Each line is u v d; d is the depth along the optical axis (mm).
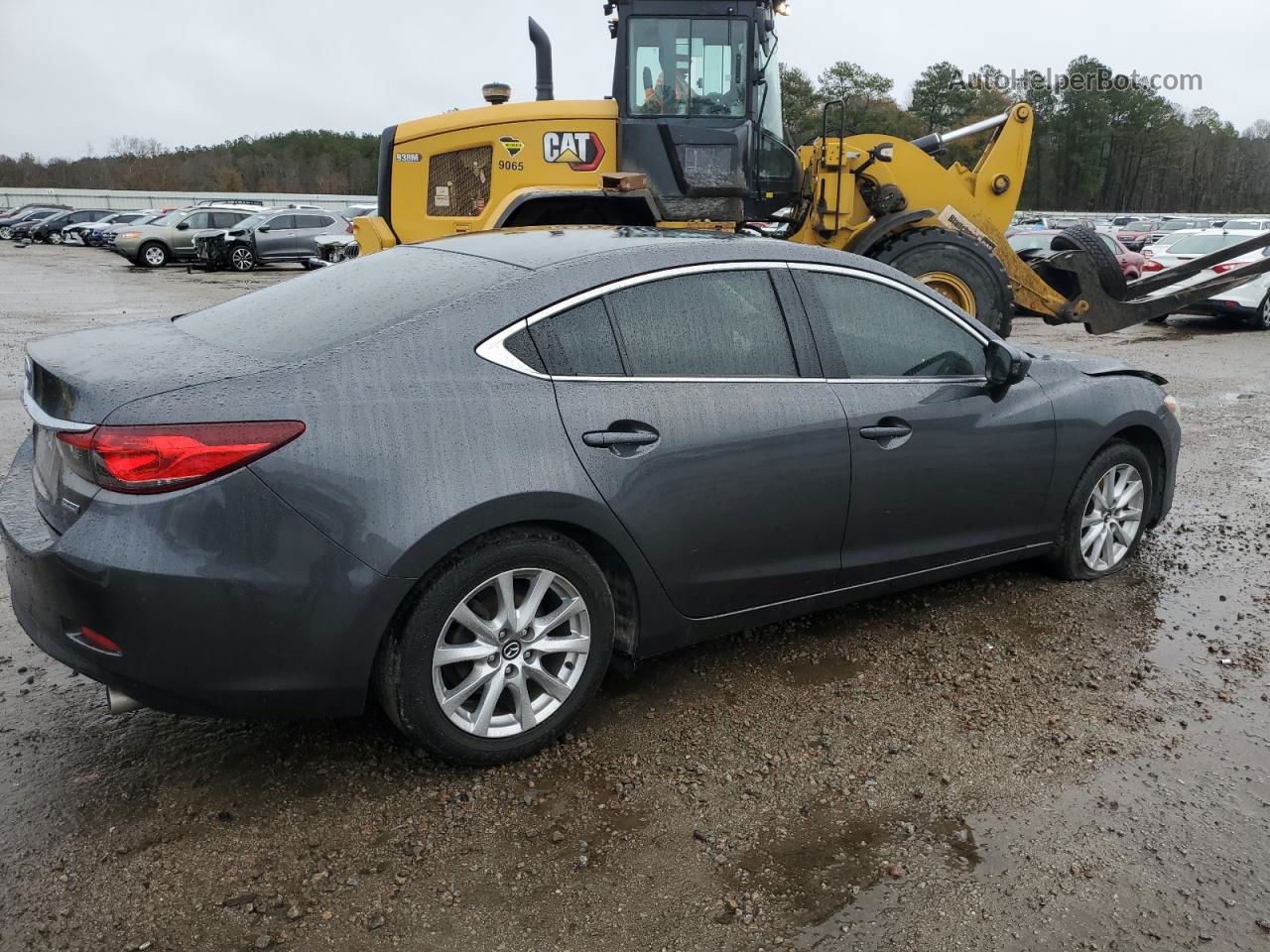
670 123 8492
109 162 109625
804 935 2352
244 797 2871
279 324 3084
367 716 3350
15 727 3238
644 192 8289
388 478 2691
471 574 2840
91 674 2662
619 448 3072
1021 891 2510
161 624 2539
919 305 3883
